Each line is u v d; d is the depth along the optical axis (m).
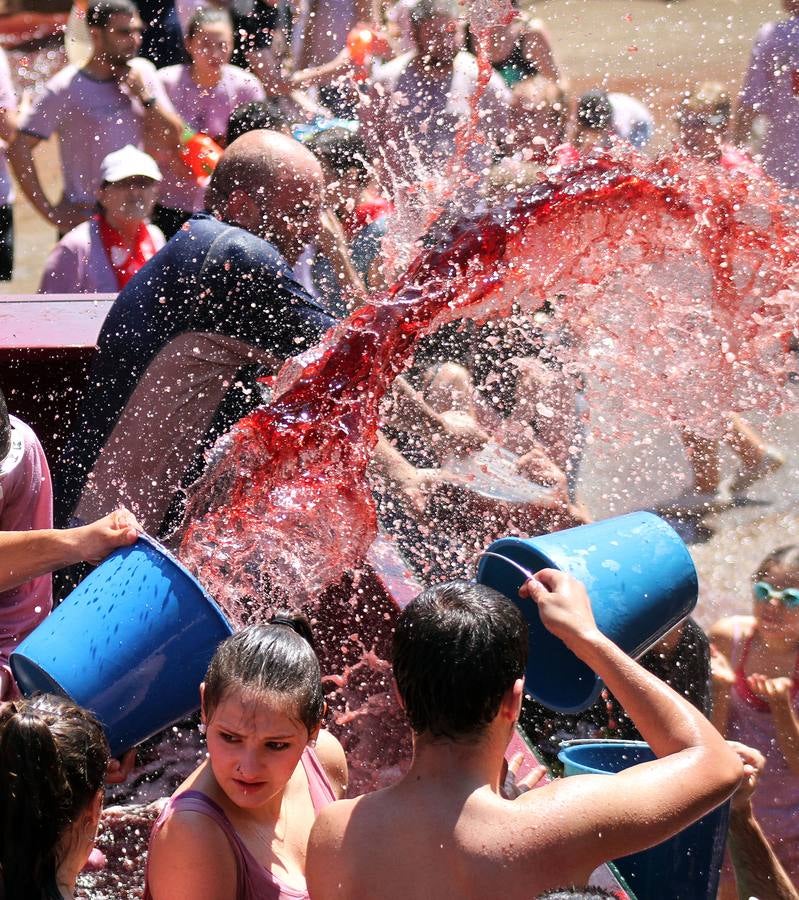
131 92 12.34
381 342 6.35
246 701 3.89
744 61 19.53
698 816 3.68
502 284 6.69
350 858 3.60
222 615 4.64
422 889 3.51
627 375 8.32
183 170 12.26
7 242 13.52
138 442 7.17
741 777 3.79
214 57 12.43
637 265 7.12
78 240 10.46
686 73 19.20
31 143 12.68
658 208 6.95
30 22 14.80
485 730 3.70
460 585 3.87
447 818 3.57
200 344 7.05
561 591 4.19
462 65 11.23
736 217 7.07
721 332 7.90
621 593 4.87
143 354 7.16
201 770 4.20
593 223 6.89
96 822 4.07
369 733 5.89
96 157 12.48
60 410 8.09
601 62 20.00
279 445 6.15
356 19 13.02
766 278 7.29
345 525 6.16
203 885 3.94
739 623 7.11
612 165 6.96
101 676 4.68
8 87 12.81
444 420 8.09
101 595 4.77
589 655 4.04
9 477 5.66
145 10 12.84
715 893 4.94
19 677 4.98
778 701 6.87
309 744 4.30
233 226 7.29
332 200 9.00
